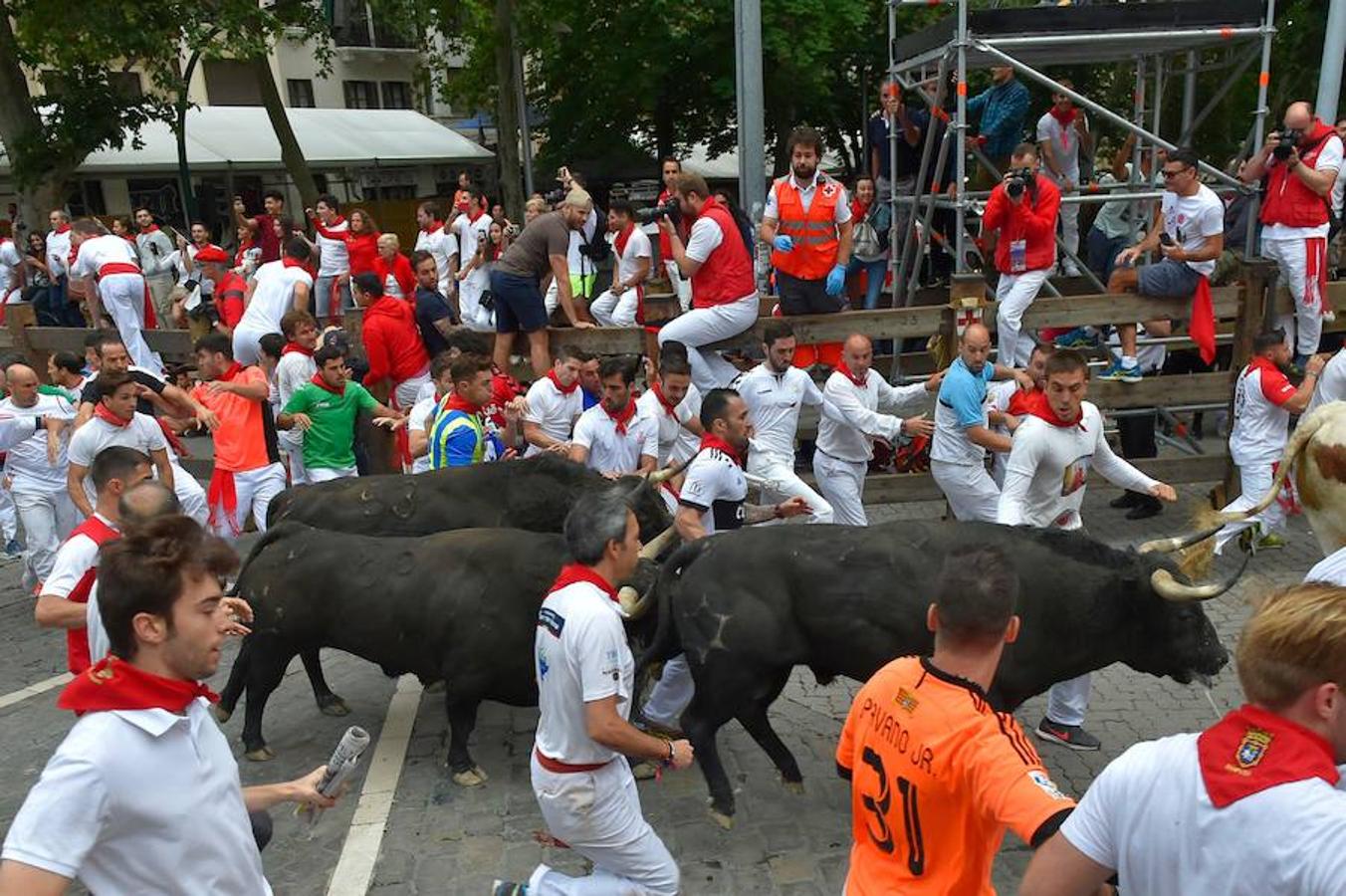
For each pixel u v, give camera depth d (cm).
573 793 360
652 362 800
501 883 381
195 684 254
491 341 888
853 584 455
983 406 707
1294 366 889
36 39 1886
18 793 550
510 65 2222
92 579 433
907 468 875
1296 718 189
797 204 802
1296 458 514
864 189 1156
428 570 513
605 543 356
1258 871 181
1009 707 453
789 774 500
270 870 467
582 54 2409
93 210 2705
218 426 808
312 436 800
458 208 1386
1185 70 1078
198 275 1596
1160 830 195
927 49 949
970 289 820
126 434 668
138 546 245
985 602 248
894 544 461
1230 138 2139
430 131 3259
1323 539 525
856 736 274
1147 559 441
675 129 2681
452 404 679
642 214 799
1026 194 802
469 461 674
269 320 1034
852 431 738
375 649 523
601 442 682
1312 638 183
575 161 2625
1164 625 437
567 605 353
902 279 1041
